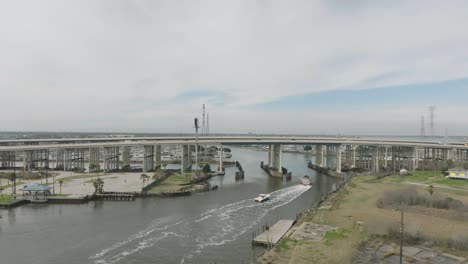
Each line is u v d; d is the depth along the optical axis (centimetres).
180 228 8975
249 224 9406
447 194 12244
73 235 8269
